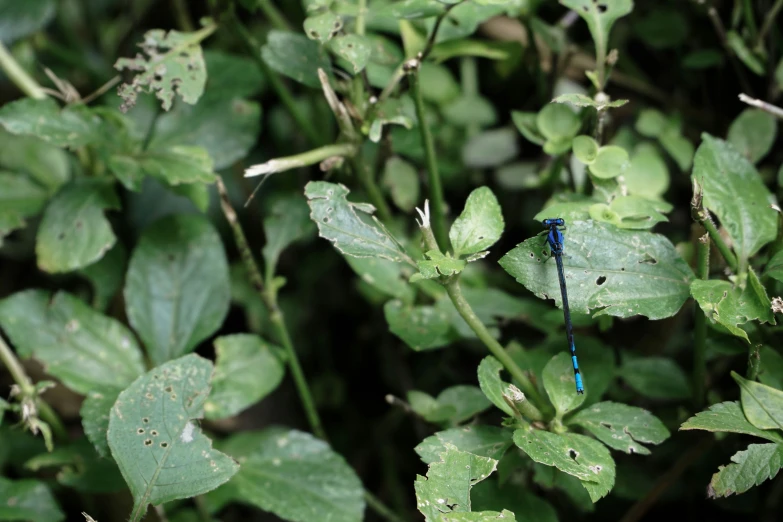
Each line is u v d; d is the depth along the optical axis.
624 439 0.53
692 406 0.58
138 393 0.54
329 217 0.53
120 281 0.63
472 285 0.61
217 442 0.59
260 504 0.58
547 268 0.53
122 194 0.69
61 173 0.64
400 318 0.59
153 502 0.53
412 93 0.57
